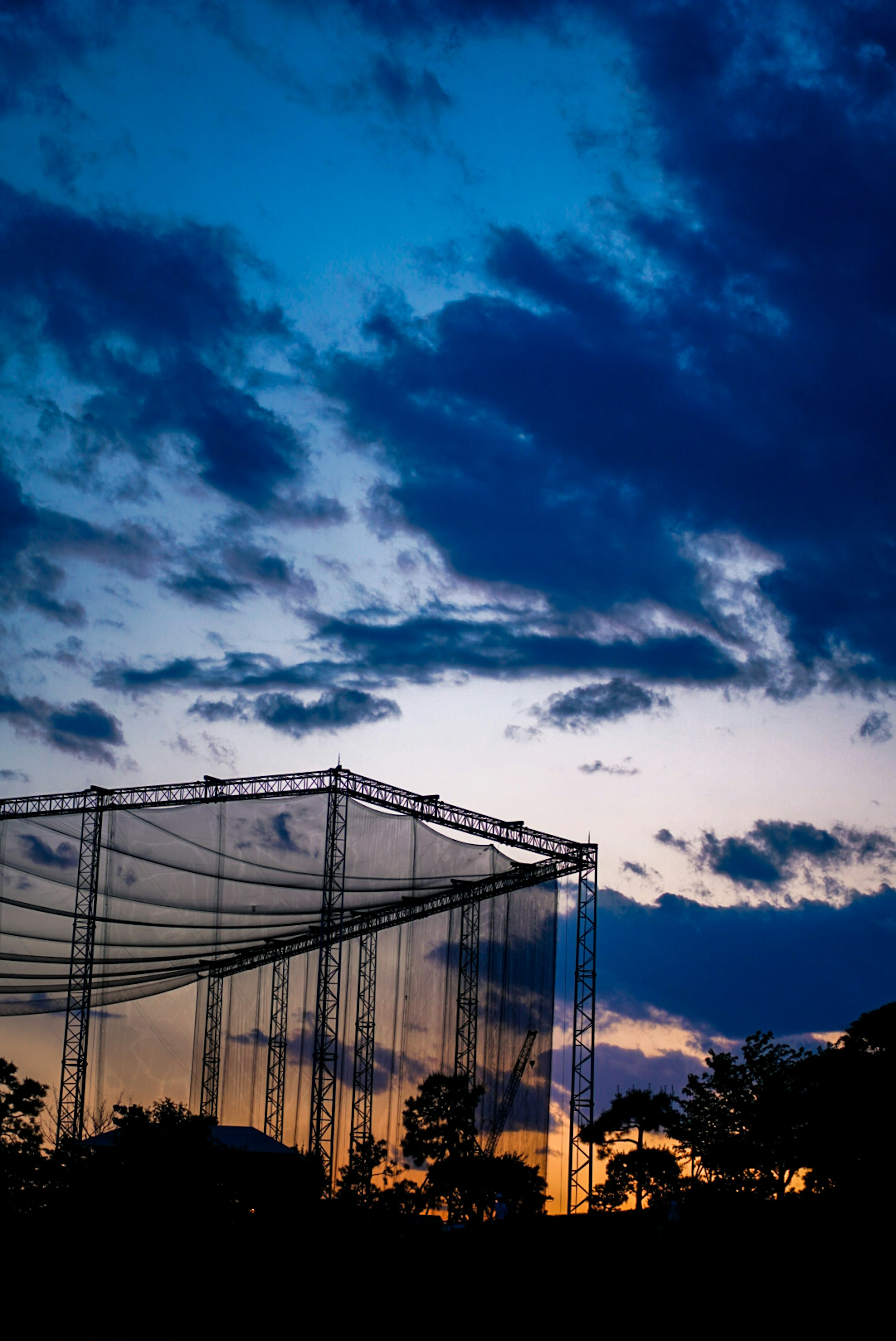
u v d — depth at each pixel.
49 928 70.19
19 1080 65.19
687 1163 68.12
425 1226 59.28
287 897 68.19
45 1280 42.06
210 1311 41.41
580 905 76.19
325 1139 69.06
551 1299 43.62
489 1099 73.31
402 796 68.19
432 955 73.88
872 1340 39.72
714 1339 40.06
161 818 68.94
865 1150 56.44
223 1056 73.81
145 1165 44.62
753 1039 63.22
